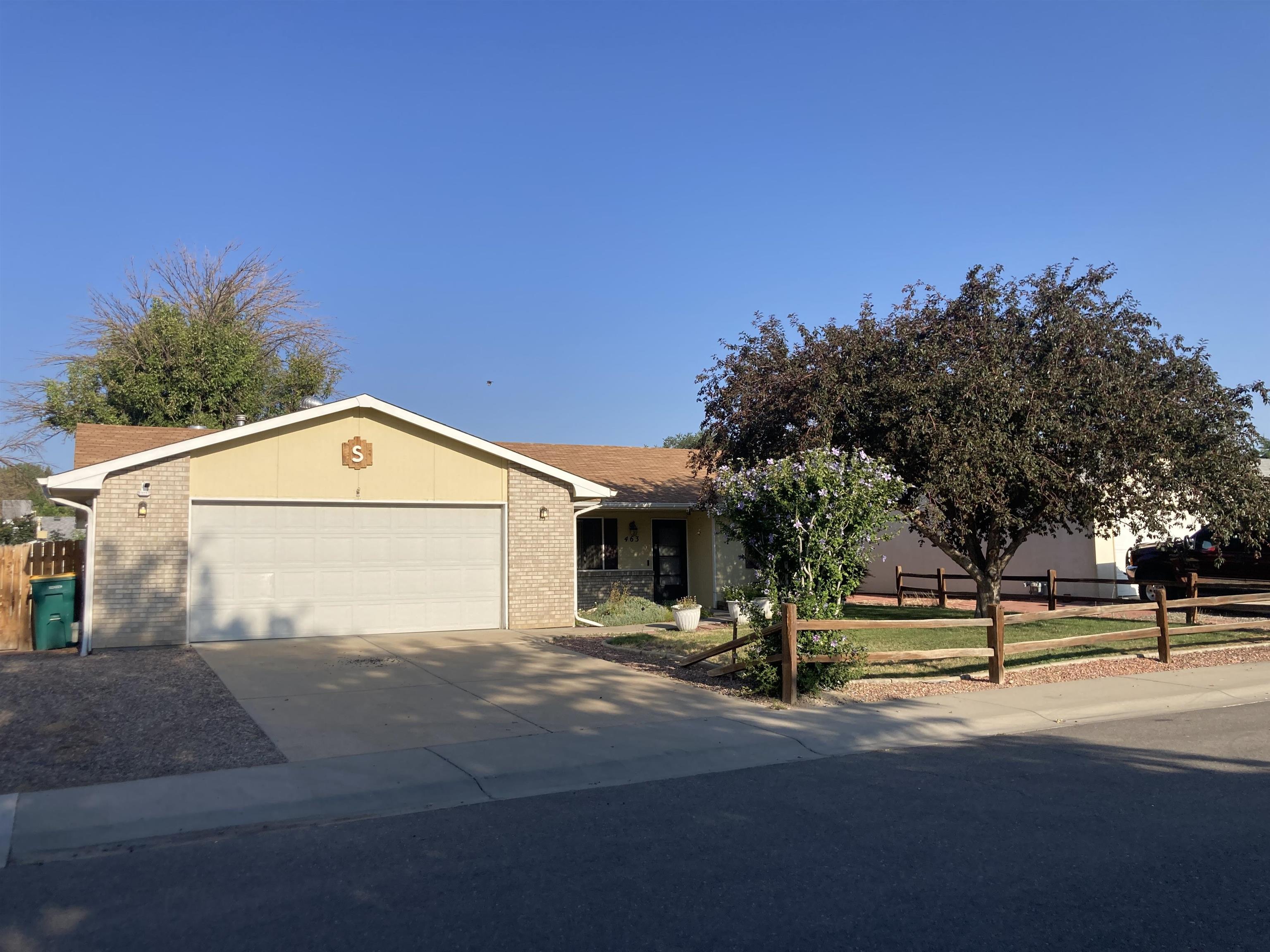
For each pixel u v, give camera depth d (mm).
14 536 26453
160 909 5137
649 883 5480
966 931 4785
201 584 15078
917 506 16109
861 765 8602
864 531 11984
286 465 15727
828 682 11625
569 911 5059
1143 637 14484
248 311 38625
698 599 22812
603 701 11086
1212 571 20703
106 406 33344
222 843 6324
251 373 35031
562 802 7340
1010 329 16016
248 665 12852
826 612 11836
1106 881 5480
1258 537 18406
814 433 15789
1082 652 15180
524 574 17547
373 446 16438
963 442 14750
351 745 8820
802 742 9383
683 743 9148
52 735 8797
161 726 9289
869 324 16516
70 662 12891
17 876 5680
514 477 17578
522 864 5832
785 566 12195
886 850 6059
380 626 16438
